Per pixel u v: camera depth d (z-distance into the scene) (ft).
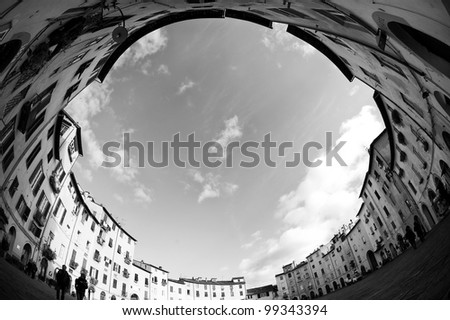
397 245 94.02
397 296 23.27
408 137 61.11
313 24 38.47
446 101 34.81
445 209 56.24
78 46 34.78
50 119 50.67
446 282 18.92
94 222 103.40
